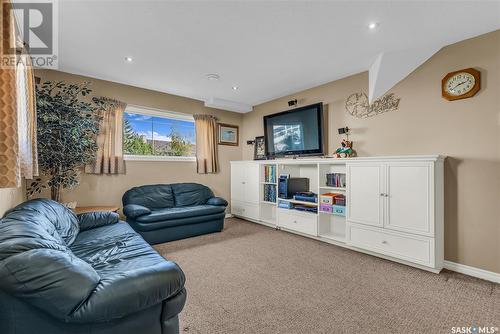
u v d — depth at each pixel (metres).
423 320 1.67
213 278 2.28
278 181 4.01
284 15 2.06
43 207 1.97
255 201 4.41
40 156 2.62
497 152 2.25
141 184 3.96
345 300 1.91
